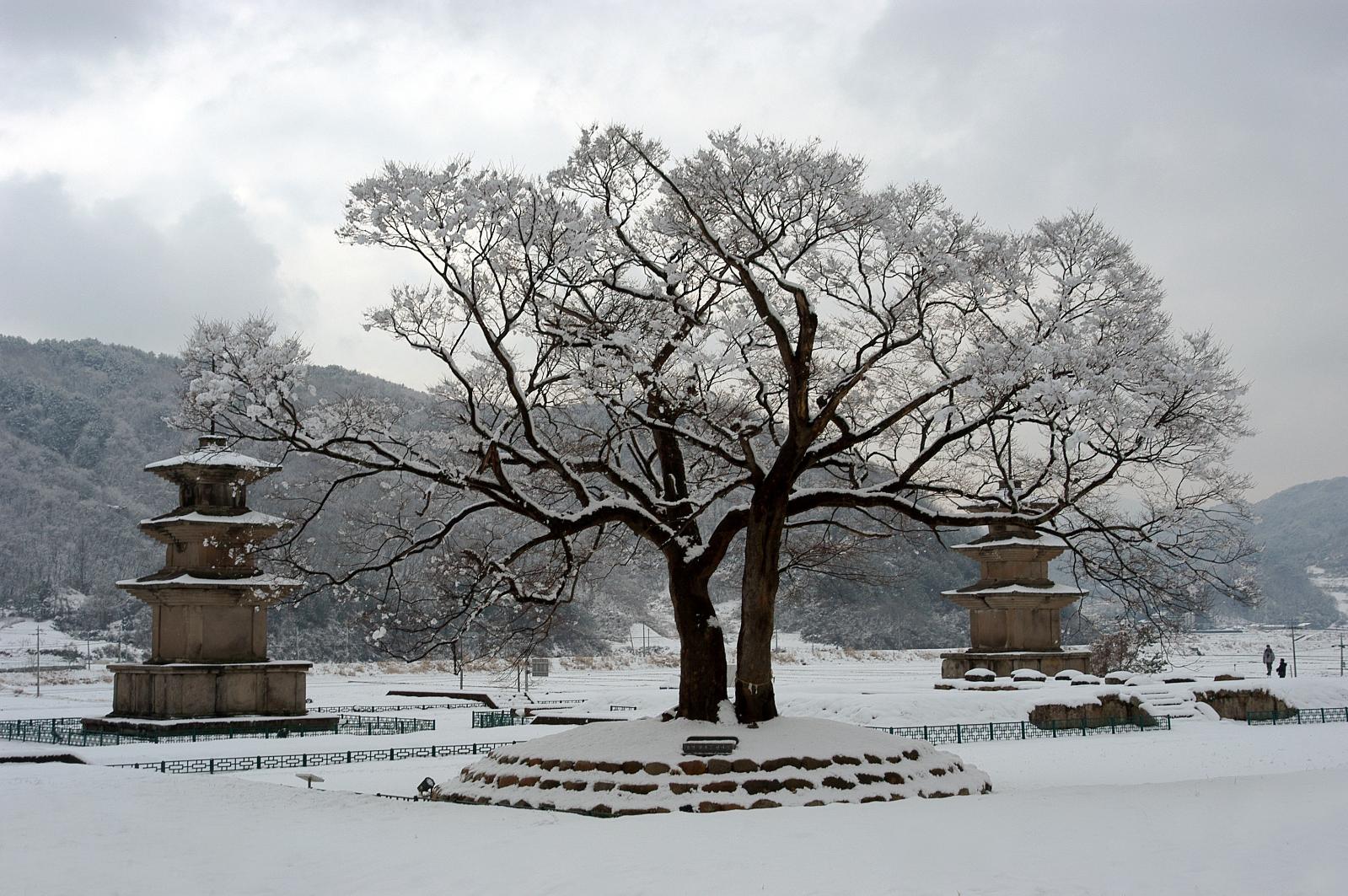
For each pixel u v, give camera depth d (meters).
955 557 116.81
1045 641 47.47
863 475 27.17
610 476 24.56
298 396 23.44
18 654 120.38
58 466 179.62
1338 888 11.62
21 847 16.06
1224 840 14.42
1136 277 23.33
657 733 22.06
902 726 37.59
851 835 15.58
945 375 23.09
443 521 24.81
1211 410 23.16
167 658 40.97
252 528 40.69
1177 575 23.73
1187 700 44.66
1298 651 110.19
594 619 103.81
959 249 22.77
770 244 22.83
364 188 20.91
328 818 18.69
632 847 15.23
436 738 38.00
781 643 114.94
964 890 12.09
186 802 20.20
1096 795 19.08
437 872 14.18
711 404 25.69
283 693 41.50
